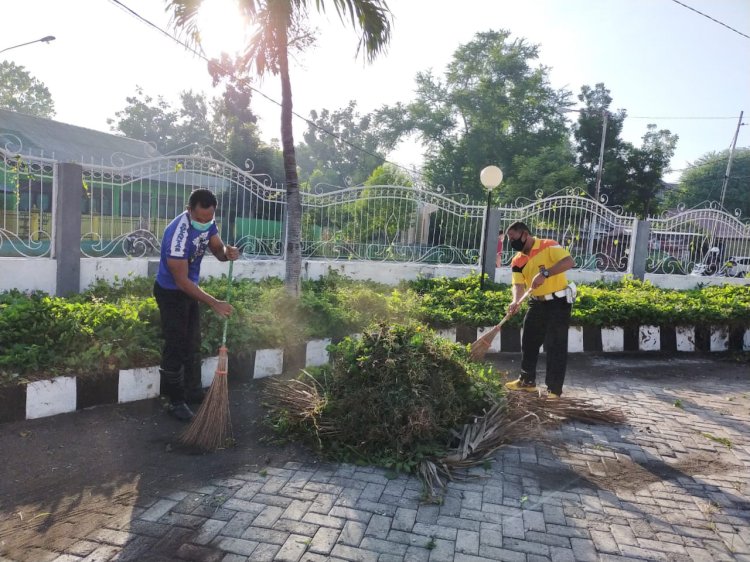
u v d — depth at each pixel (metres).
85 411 4.31
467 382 4.34
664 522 3.09
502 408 4.30
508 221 10.58
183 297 4.28
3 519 2.91
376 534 2.87
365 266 9.69
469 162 29.75
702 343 7.59
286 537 2.81
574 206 11.00
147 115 37.41
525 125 30.59
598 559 2.72
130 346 4.67
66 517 2.95
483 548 2.78
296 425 4.08
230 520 2.96
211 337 5.12
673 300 8.29
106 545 2.72
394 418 3.77
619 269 11.48
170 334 4.25
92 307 5.25
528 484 3.49
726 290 9.75
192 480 3.40
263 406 4.63
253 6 6.04
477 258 10.66
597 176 27.59
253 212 8.95
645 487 3.50
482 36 30.67
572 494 3.38
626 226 11.47
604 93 32.44
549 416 4.53
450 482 3.48
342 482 3.43
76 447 3.76
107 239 7.60
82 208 7.28
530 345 5.28
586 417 4.62
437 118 31.03
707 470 3.78
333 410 4.01
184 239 4.09
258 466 3.62
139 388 4.62
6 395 3.95
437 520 3.03
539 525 3.01
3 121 16.75
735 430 4.57
